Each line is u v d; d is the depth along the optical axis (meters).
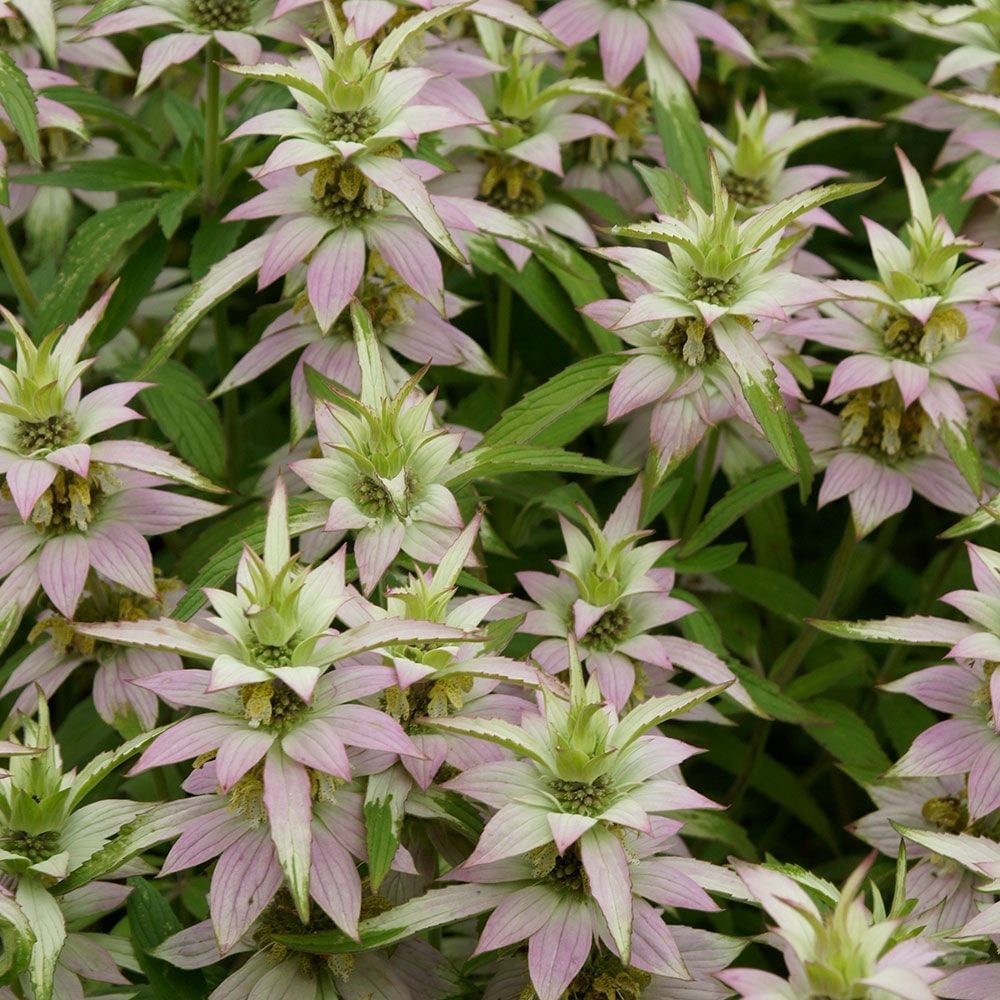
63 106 1.03
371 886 0.85
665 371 0.94
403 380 0.97
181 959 0.88
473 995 0.90
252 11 1.01
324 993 0.87
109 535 0.92
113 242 1.00
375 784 0.86
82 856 0.87
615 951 0.84
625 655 0.94
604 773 0.85
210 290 0.94
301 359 0.97
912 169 0.96
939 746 0.91
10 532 0.92
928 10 1.14
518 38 1.04
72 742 1.00
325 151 0.91
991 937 0.86
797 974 0.81
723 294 0.92
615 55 1.05
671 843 0.90
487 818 0.88
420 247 0.94
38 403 0.90
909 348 0.96
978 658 0.90
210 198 1.02
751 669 1.02
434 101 0.99
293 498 0.92
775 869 0.88
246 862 0.85
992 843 0.88
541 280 1.04
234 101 1.11
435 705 0.86
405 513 0.89
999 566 0.90
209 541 0.98
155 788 1.00
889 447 0.98
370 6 0.97
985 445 1.02
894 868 0.93
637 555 0.94
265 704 0.83
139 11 1.00
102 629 0.83
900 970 0.80
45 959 0.85
